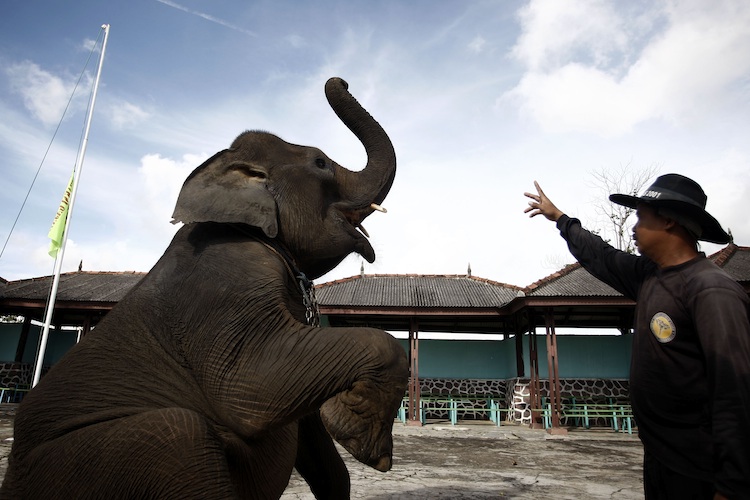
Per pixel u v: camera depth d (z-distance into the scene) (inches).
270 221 95.2
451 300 734.5
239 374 79.4
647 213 83.6
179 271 90.9
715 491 66.9
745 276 614.5
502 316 764.0
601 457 434.3
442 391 819.4
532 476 327.0
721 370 65.9
